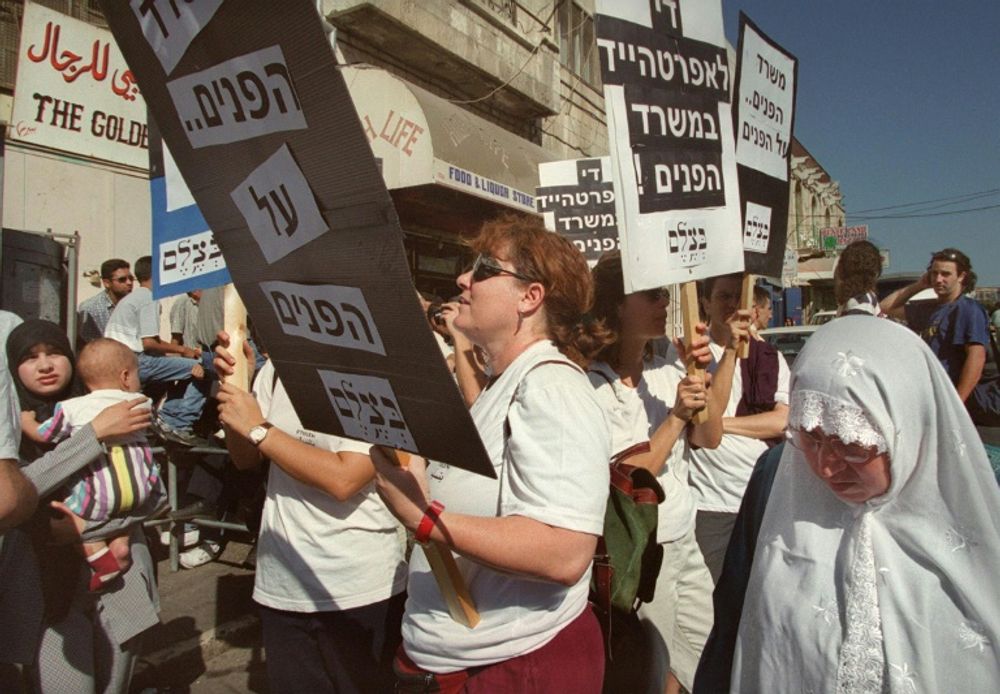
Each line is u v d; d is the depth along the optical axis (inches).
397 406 55.9
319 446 95.9
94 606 104.0
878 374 51.2
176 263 101.3
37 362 109.8
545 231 71.8
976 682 50.8
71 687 100.3
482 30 417.4
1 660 96.7
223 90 52.6
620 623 85.8
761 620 58.4
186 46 53.1
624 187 99.6
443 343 165.2
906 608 52.2
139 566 110.0
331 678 100.5
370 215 47.9
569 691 64.0
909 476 52.6
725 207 112.7
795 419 54.4
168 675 144.3
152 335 211.5
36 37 121.6
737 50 126.4
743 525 67.8
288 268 56.6
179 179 100.8
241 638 160.6
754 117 130.3
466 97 450.3
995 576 51.1
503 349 71.0
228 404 90.4
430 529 57.7
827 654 53.7
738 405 130.7
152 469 108.3
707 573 114.2
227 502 197.5
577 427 60.7
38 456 108.7
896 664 51.3
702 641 112.3
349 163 47.4
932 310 215.2
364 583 98.9
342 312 55.0
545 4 513.7
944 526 52.5
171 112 58.0
